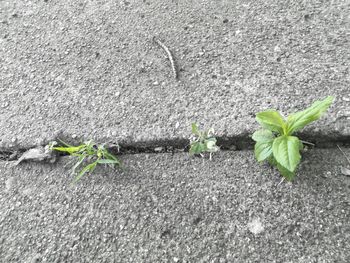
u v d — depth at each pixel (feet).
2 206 0.84
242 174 0.81
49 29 1.16
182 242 0.74
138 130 0.90
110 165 0.87
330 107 0.85
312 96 0.88
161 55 1.03
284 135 0.75
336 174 0.78
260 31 1.03
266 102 0.89
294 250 0.70
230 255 0.71
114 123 0.92
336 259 0.68
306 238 0.71
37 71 1.06
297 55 0.96
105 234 0.77
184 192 0.80
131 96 0.96
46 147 0.90
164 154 0.87
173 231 0.75
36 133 0.93
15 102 1.00
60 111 0.97
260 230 0.73
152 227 0.76
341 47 0.95
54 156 0.89
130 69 1.02
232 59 0.98
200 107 0.91
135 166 0.86
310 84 0.90
